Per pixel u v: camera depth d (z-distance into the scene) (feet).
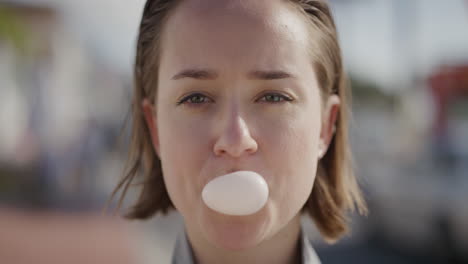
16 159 30.91
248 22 3.78
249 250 4.13
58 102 33.65
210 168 3.72
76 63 35.63
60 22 34.65
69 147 31.53
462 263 17.78
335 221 5.25
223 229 3.71
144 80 4.81
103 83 36.11
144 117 5.14
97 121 33.65
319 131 4.27
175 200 3.99
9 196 28.81
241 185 3.55
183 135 3.84
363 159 22.49
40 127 32.12
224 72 3.73
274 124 3.76
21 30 32.96
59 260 18.11
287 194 3.81
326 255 20.22
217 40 3.76
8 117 31.94
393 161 21.88
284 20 3.92
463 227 17.28
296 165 3.83
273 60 3.77
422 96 24.36
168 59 4.05
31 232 22.09
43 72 33.68
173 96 3.93
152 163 5.25
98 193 30.27
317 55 4.33
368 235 22.09
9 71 32.58
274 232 3.84
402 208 19.88
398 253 20.51
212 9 3.85
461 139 20.35
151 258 18.71
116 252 19.29
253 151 3.68
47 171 30.60
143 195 5.33
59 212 26.23
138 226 23.18
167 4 4.27
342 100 5.19
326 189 5.19
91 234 22.00
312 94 4.08
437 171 19.35
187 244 4.34
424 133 22.54
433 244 18.71
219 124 3.74
